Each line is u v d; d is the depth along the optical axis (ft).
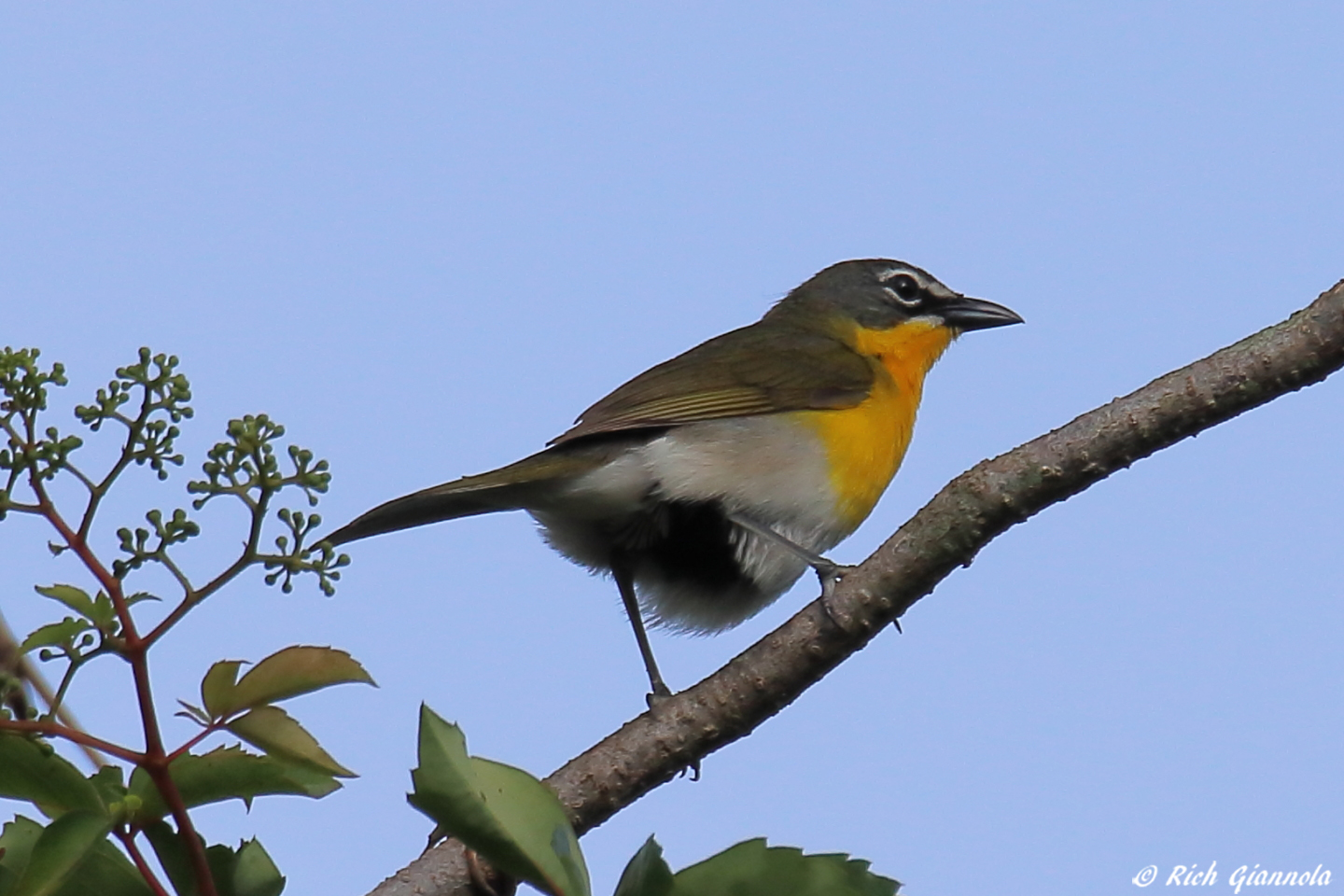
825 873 18.89
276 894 20.88
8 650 19.27
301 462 19.44
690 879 18.92
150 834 20.43
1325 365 28.09
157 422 19.02
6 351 18.43
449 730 19.42
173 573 18.76
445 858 25.57
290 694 19.03
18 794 19.31
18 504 18.37
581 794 27.99
